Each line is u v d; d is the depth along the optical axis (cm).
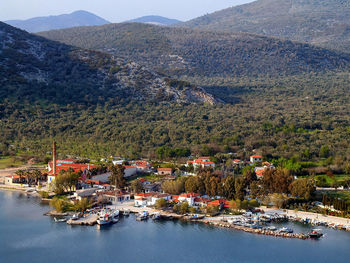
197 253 16575
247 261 15788
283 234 17875
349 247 16812
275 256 16262
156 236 18100
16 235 18150
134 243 17475
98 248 17012
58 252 16775
